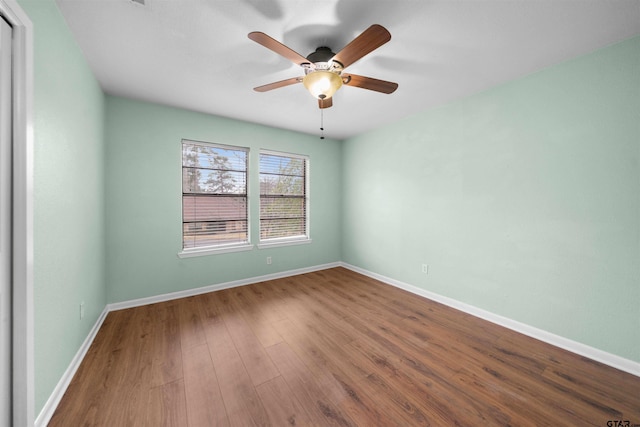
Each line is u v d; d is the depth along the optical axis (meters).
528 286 2.14
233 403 1.39
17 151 1.08
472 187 2.53
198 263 3.07
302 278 3.74
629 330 1.67
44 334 1.27
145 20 1.49
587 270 1.84
